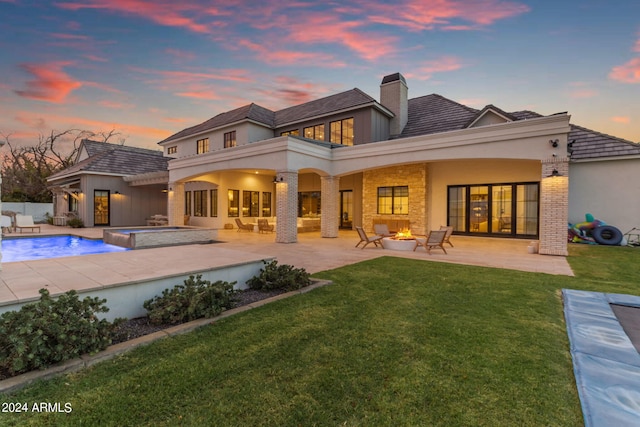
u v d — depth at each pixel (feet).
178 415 7.13
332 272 22.75
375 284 19.25
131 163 72.23
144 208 72.18
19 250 38.65
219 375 8.82
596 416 7.17
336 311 14.29
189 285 14.51
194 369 9.10
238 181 67.67
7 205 77.10
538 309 14.73
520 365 9.55
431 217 52.60
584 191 42.34
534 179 43.91
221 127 67.21
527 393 8.12
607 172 41.01
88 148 84.17
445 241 37.96
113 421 6.89
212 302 13.60
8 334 8.65
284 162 41.78
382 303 15.52
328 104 62.95
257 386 8.32
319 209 68.85
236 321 12.94
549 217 31.53
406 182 54.08
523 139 32.89
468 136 36.37
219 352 10.19
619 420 7.02
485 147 35.27
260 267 20.22
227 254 22.34
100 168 65.21
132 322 13.12
